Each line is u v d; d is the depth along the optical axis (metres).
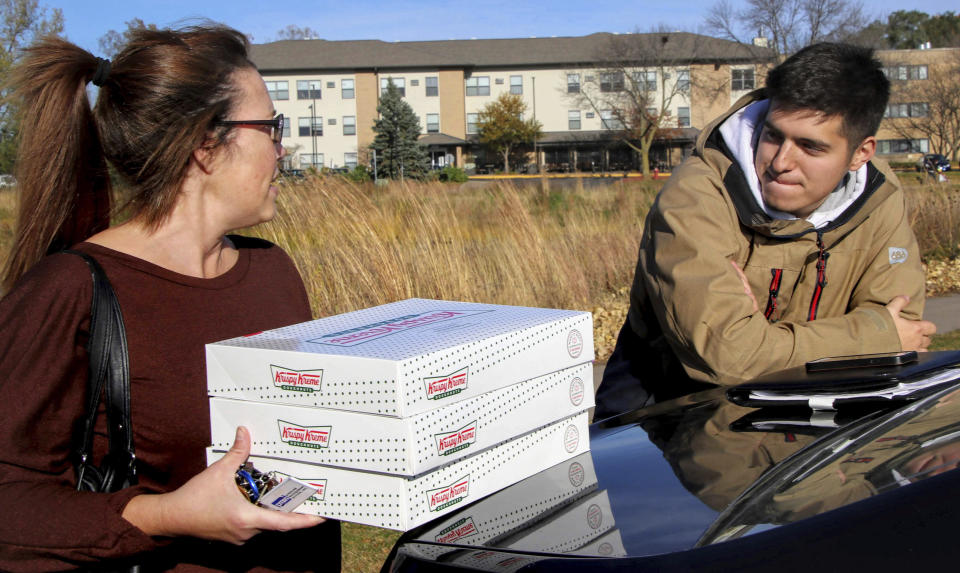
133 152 1.38
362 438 1.16
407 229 6.61
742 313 2.00
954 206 10.48
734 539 1.15
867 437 1.46
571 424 1.43
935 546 0.98
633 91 52.47
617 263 8.68
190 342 1.39
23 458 1.22
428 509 1.17
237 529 1.17
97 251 1.36
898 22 74.12
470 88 58.41
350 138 57.97
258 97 1.49
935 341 6.16
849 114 1.87
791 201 2.01
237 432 1.25
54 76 1.38
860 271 2.24
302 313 1.66
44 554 1.20
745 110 2.13
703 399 1.95
